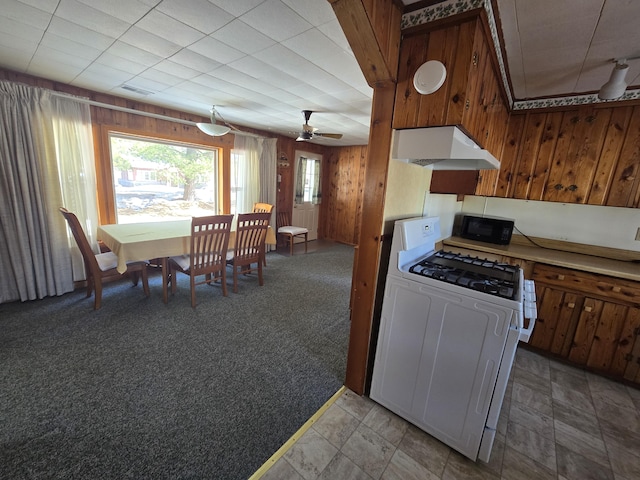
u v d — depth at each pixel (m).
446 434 1.41
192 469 1.25
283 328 2.48
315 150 5.96
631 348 1.90
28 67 2.31
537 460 1.37
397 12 1.25
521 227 2.72
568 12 1.25
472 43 1.13
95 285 2.58
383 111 1.40
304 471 1.27
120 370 1.85
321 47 1.79
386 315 1.55
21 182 2.48
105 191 3.20
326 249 5.52
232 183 4.50
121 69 2.29
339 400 1.69
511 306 1.18
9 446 1.31
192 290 2.76
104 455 1.29
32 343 2.08
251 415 1.55
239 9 1.43
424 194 2.02
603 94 1.75
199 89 2.71
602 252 2.36
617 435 1.53
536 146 2.36
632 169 2.02
